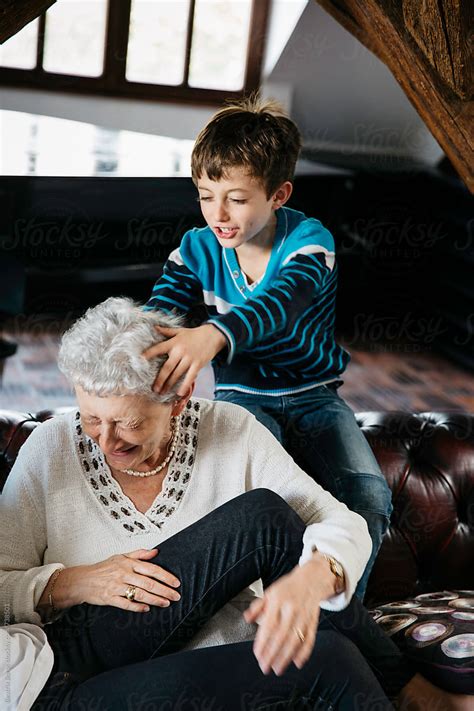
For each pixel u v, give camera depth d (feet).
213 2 23.84
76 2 22.71
